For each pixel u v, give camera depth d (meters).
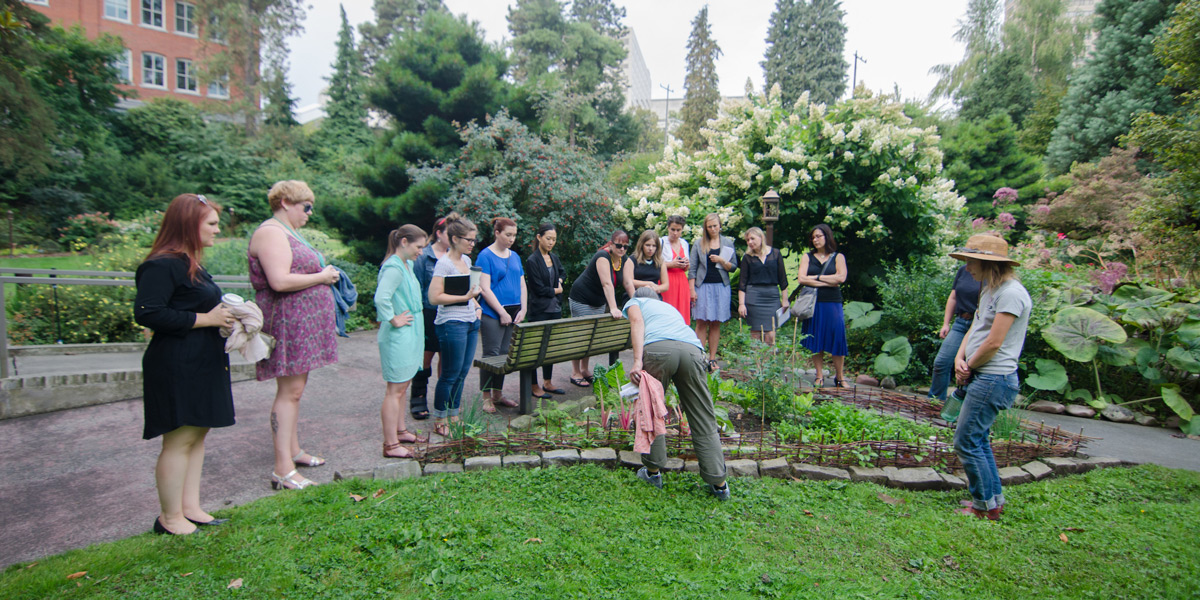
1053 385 5.94
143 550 2.68
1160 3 17.42
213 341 2.85
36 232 14.94
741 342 5.91
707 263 6.66
